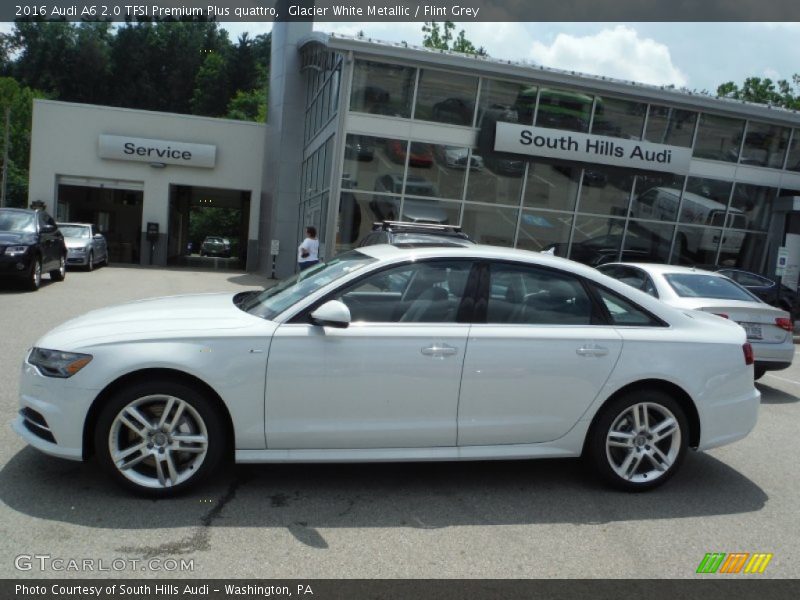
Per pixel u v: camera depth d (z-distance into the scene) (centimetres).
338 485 428
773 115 1920
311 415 396
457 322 417
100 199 3098
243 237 3112
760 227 2030
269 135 2584
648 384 441
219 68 7500
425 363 403
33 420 395
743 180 1983
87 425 382
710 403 443
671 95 1823
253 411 389
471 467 477
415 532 366
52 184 2519
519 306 430
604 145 1791
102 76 7475
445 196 1755
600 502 423
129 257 3016
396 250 448
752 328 771
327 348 394
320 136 2025
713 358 445
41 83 7381
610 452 438
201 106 7381
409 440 409
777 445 577
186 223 3978
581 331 429
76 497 384
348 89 1662
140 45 7612
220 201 3991
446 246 463
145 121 2564
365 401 399
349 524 371
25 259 1303
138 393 379
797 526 402
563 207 1836
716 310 763
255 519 370
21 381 401
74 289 1445
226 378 383
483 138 1748
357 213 1709
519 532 373
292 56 2445
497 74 1717
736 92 5084
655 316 450
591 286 445
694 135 1923
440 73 1717
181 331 389
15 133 6694
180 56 7700
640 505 422
